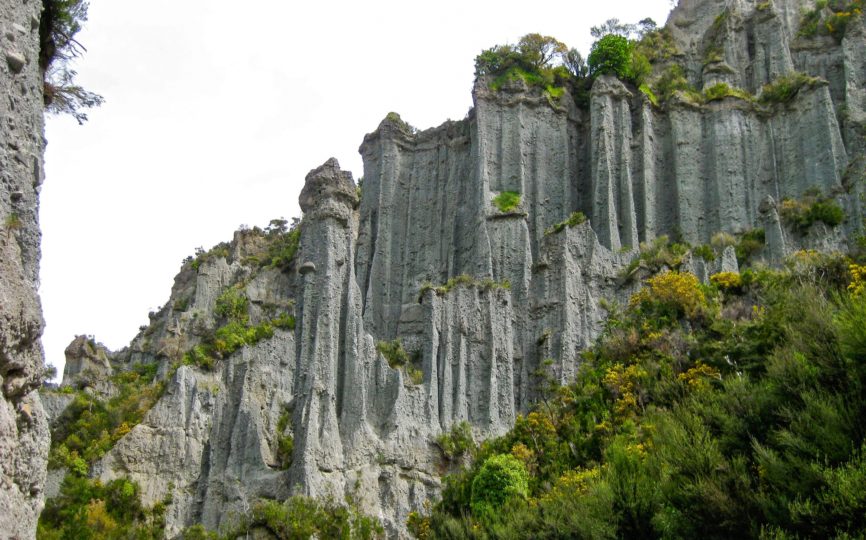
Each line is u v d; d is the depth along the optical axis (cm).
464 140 9525
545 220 9019
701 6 10869
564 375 7675
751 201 8956
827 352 3706
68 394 8400
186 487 7019
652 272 8056
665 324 6250
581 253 8269
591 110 9350
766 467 3434
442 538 4938
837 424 3419
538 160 9219
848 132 8994
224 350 7656
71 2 2552
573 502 4100
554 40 9881
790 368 3734
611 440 5062
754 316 5781
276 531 6228
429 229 9281
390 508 6912
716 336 5728
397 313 8869
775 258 7831
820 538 3167
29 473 2091
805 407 3612
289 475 6831
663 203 9156
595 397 5825
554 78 9700
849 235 8006
